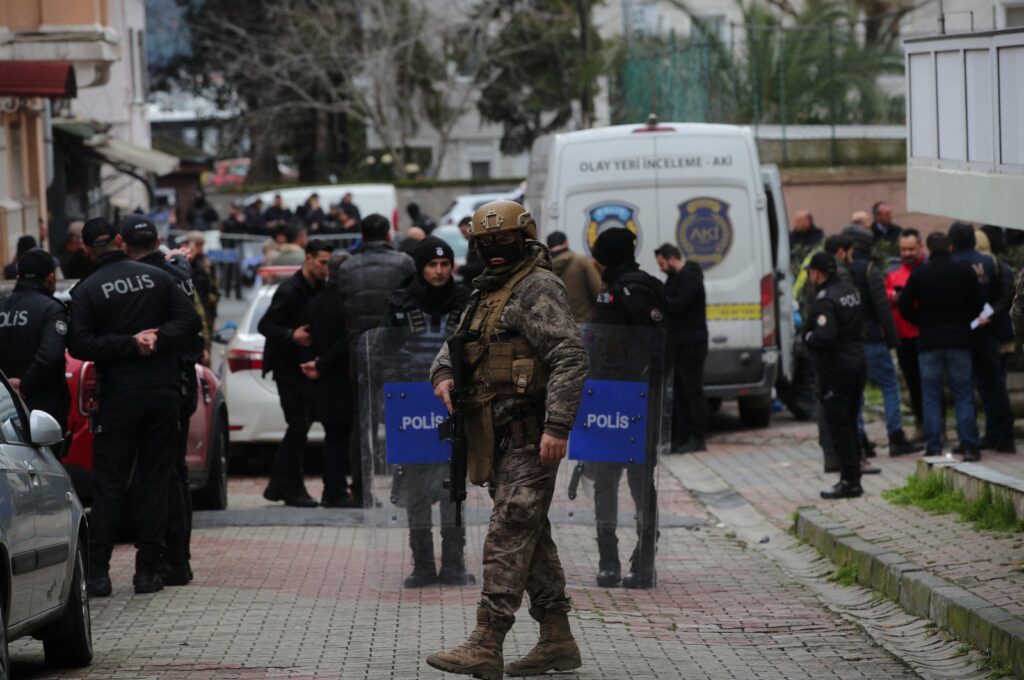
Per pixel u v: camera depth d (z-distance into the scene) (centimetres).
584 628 961
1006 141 1141
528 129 6956
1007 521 1168
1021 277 866
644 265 1953
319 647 904
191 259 2258
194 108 8106
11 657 920
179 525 1112
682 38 3525
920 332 1619
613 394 1105
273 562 1216
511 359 767
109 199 4503
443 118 6706
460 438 771
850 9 3712
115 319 1059
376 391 1108
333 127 7256
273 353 1484
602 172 1952
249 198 6562
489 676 748
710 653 902
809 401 2139
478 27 6481
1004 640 844
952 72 1249
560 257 1697
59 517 825
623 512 1114
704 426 1866
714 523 1433
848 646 930
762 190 1964
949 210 1256
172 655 884
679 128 1958
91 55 2447
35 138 2825
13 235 2512
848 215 3050
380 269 1389
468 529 1114
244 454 1856
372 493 1111
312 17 6272
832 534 1223
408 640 924
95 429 1068
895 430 1725
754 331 1964
